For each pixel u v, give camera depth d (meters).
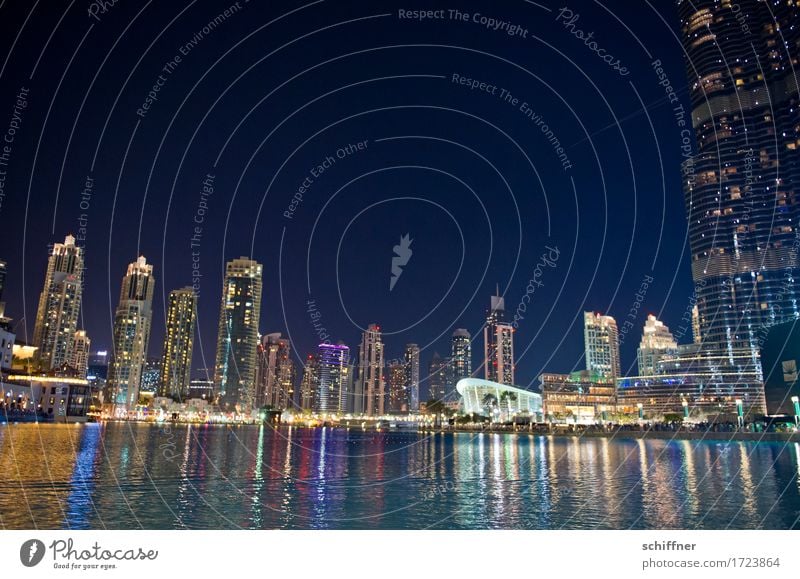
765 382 119.75
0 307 142.12
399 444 102.12
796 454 66.25
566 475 44.88
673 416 164.62
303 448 83.31
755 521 25.30
